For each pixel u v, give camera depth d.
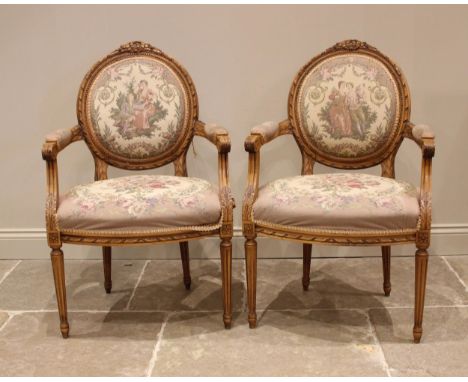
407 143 2.73
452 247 2.84
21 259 2.87
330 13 2.60
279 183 2.14
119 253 2.88
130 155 2.41
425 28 2.61
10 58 2.66
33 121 2.74
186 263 2.51
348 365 1.95
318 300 2.42
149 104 2.38
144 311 2.35
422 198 1.96
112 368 1.95
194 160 2.78
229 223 2.08
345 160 2.40
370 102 2.33
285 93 2.69
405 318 2.25
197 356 2.02
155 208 2.00
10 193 2.82
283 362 1.97
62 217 2.00
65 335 2.14
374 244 1.96
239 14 2.61
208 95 2.70
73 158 2.78
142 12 2.61
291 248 2.86
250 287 2.15
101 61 2.39
